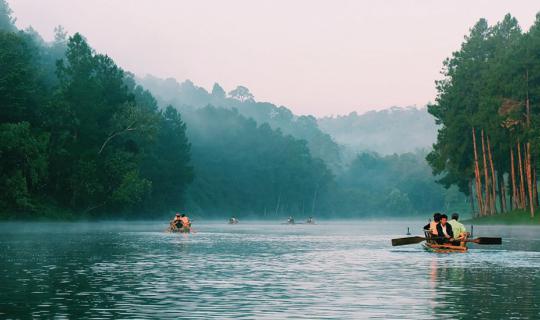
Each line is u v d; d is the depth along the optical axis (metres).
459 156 124.75
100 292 17.14
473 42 125.62
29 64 108.25
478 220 112.75
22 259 27.61
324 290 17.61
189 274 21.75
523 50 104.06
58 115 102.12
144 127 113.31
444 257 30.23
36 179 88.38
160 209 151.62
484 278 20.56
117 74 121.94
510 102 104.31
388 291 17.38
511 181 120.06
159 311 14.11
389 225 129.88
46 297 16.17
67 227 76.00
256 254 31.98
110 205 115.50
